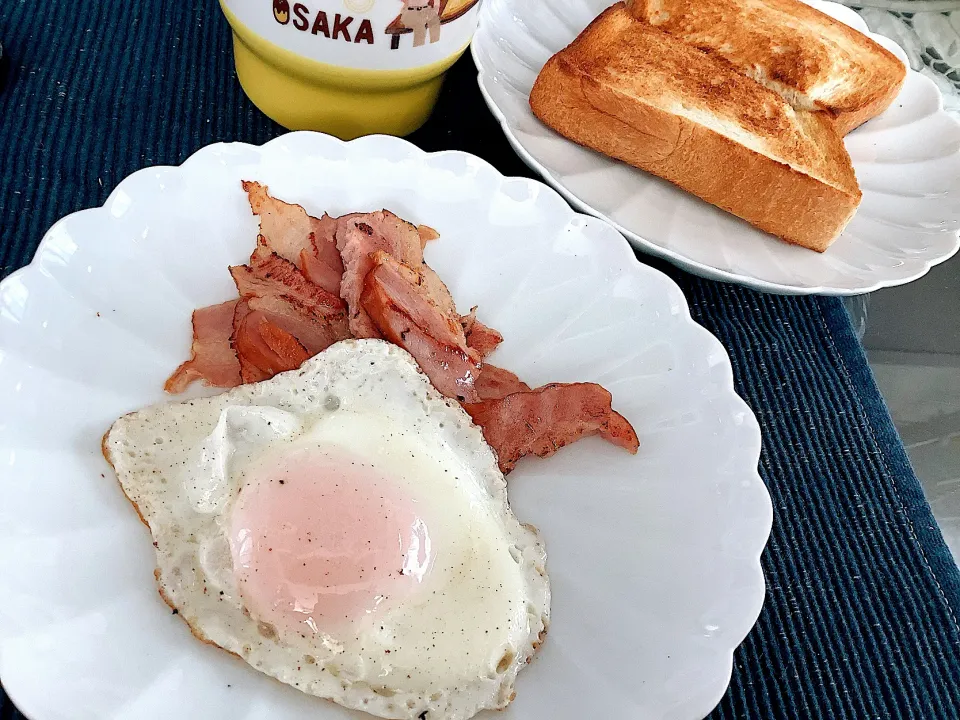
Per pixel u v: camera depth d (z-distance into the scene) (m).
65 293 0.24
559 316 0.28
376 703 0.20
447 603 0.22
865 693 0.25
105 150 0.30
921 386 0.33
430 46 0.27
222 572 0.21
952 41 0.47
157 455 0.22
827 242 0.31
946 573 0.28
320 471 0.23
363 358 0.24
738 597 0.22
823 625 0.26
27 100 0.30
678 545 0.24
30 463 0.21
